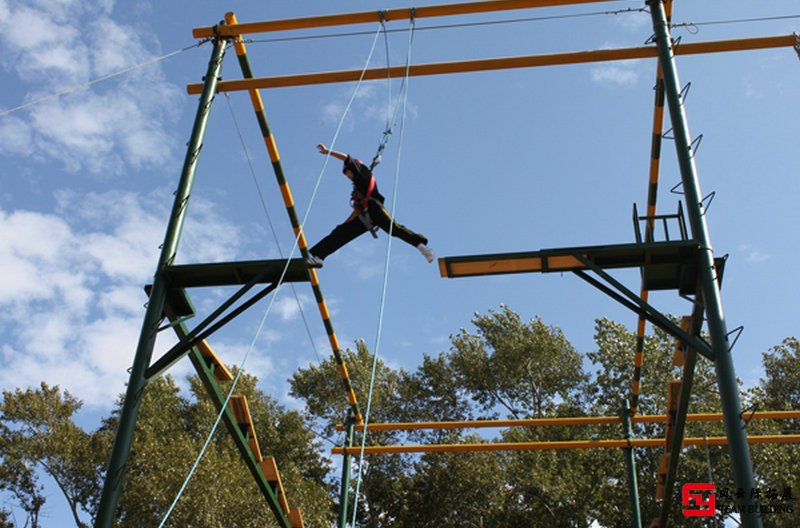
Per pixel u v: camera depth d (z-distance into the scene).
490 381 33.62
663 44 8.77
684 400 9.31
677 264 7.59
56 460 29.45
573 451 27.69
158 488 23.39
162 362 7.55
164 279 7.92
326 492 29.39
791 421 29.53
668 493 11.48
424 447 13.76
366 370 33.12
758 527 6.12
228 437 30.17
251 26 9.72
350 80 9.67
